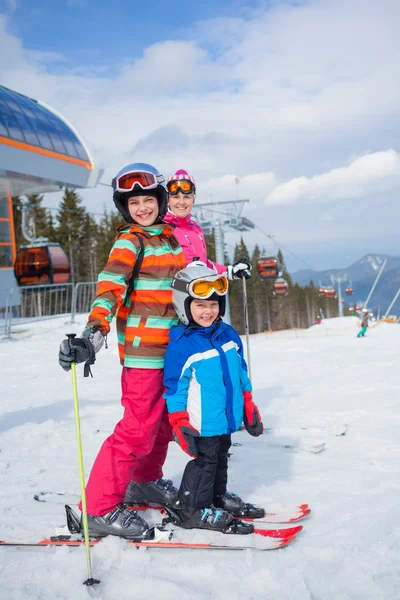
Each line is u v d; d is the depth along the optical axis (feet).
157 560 7.55
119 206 8.99
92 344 7.26
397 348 40.96
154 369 8.39
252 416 8.90
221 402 8.45
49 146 66.90
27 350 42.80
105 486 8.14
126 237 8.39
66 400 21.93
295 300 306.55
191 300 8.41
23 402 21.97
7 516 9.34
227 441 8.97
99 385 26.32
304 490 10.43
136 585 6.75
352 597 6.37
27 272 61.72
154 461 9.38
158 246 8.64
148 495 9.48
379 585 6.56
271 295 263.90
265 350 47.47
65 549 7.73
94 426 16.72
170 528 8.61
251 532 8.27
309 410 18.34
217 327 8.71
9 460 13.17
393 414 16.85
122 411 19.11
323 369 30.30
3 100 64.80
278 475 11.47
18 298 73.72
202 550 7.84
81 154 72.38
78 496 10.42
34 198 169.27
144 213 8.78
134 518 8.25
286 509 9.29
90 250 180.45
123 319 8.60
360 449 13.46
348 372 27.55
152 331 8.38
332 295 215.92
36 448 14.38
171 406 8.24
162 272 8.53
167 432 9.20
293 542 8.01
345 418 16.83
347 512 9.12
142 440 8.31
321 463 12.35
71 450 14.15
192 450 8.03
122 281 8.02
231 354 8.66
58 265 61.98
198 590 6.73
